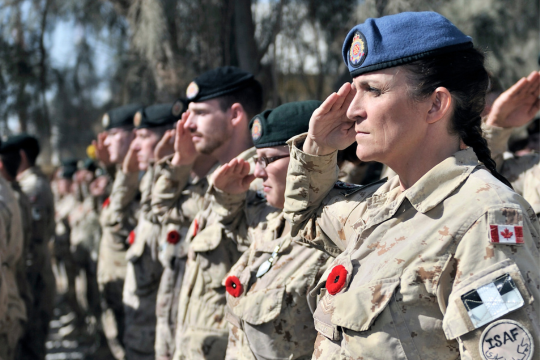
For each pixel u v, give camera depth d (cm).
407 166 109
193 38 437
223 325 211
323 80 449
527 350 85
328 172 145
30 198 442
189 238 238
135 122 346
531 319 87
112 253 382
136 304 317
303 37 444
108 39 603
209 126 243
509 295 87
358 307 102
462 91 103
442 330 96
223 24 431
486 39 421
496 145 200
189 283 221
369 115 106
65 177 711
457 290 92
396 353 97
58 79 678
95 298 510
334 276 111
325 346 113
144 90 504
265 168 178
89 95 733
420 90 102
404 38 102
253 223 201
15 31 617
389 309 99
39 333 415
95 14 598
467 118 105
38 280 434
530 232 95
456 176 102
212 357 210
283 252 164
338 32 459
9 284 290
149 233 315
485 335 87
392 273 100
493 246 91
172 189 267
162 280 271
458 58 102
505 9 435
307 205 146
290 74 438
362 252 108
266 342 158
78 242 534
